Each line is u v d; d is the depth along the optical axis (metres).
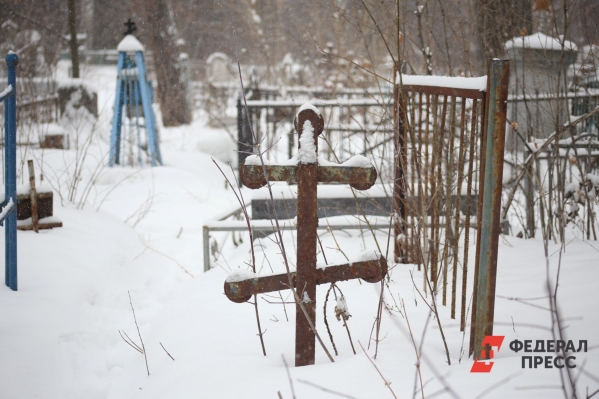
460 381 2.45
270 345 3.15
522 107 7.34
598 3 5.38
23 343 3.67
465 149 4.15
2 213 4.18
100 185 9.95
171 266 6.52
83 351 4.11
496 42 6.48
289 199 5.64
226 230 5.11
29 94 15.16
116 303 5.07
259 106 10.50
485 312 2.67
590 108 6.36
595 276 3.72
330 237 5.33
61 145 11.91
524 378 2.44
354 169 2.77
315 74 15.88
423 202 3.93
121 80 11.70
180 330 3.63
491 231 2.63
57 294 4.50
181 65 19.42
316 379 2.57
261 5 19.98
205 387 2.67
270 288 2.79
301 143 2.74
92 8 32.75
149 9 18.94
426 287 3.93
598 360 2.59
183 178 10.71
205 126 18.52
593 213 4.97
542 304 3.39
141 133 15.09
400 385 2.46
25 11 16.95
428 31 5.67
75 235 5.89
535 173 5.63
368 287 4.01
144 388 3.06
